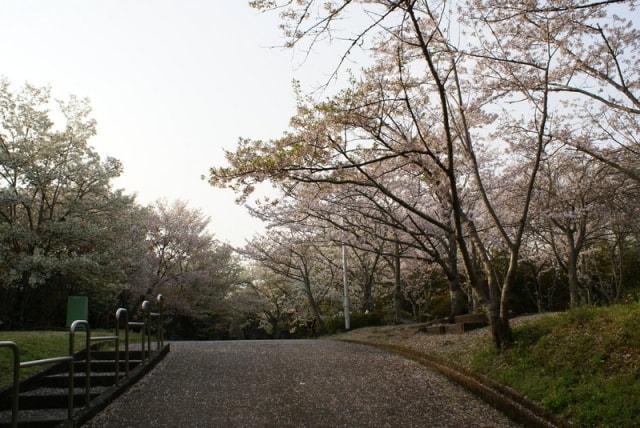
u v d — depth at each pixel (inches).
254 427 273.9
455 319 634.8
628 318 331.3
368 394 344.5
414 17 336.5
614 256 994.1
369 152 444.5
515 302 1018.1
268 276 1509.6
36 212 956.6
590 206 632.4
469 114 507.5
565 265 812.0
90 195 983.6
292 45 311.1
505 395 320.2
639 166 621.9
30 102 915.4
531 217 672.4
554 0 425.7
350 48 319.3
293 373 409.7
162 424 275.9
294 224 839.1
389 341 620.7
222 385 363.3
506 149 638.5
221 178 394.6
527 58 481.7
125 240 955.3
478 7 447.2
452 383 378.0
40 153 904.3
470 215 685.9
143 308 407.8
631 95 500.1
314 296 1228.5
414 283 1154.7
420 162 443.2
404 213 701.3
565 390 286.4
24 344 393.1
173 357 480.4
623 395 256.7
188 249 1278.3
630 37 549.3
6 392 292.5
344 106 402.9
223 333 1658.5
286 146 411.8
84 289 940.6
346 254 1016.2
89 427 267.7
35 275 791.7
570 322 373.7
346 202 603.5
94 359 410.3
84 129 943.7
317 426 277.1
